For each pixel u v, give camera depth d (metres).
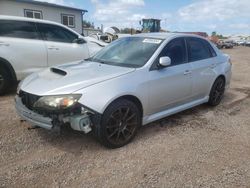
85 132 3.38
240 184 2.99
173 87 4.43
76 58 7.16
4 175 3.01
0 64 5.91
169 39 4.57
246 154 3.69
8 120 4.55
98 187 2.87
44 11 21.16
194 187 2.92
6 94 6.24
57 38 6.88
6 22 6.05
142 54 4.30
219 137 4.22
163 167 3.28
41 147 3.67
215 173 3.19
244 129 4.60
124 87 3.63
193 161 3.44
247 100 6.55
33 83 3.69
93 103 3.35
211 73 5.36
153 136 4.15
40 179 2.96
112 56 4.56
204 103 5.76
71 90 3.33
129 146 3.79
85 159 3.40
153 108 4.18
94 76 3.63
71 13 23.23
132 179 3.02
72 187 2.85
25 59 6.24
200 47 5.25
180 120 4.90
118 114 3.65
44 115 3.37
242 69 12.94
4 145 3.68
